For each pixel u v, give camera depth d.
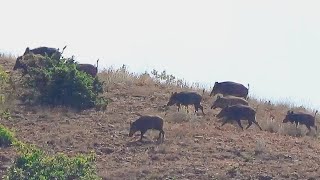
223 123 102.00
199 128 99.12
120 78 118.88
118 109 106.56
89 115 103.19
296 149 93.25
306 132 103.56
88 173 78.44
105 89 113.62
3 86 108.75
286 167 86.44
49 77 107.38
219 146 92.19
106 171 83.31
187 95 106.62
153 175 82.62
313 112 114.25
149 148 91.12
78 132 95.81
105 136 95.25
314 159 89.88
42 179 75.81
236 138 95.88
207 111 108.44
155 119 94.19
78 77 107.19
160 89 116.94
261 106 114.62
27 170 77.38
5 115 100.00
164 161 87.19
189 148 91.31
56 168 77.75
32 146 86.62
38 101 106.12
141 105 108.81
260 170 85.12
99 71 122.94
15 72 115.81
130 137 95.12
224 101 108.62
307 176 84.19
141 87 116.50
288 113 105.62
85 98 106.25
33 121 99.62
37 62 113.69
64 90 106.25
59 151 89.44
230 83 117.12
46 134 94.56
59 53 116.75
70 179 77.31
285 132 102.38
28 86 108.50
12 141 90.38
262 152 90.75
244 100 109.12
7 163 84.62
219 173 83.75
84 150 90.00
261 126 103.69
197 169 84.50
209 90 122.00
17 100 105.81
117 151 90.12
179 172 83.75
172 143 92.94
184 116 103.19
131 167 84.81
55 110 103.75
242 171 84.50
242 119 102.00
